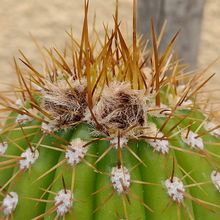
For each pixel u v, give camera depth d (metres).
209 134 0.26
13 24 0.83
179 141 0.24
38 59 0.76
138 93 0.24
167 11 0.39
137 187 0.23
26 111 0.25
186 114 0.25
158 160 0.23
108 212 0.22
